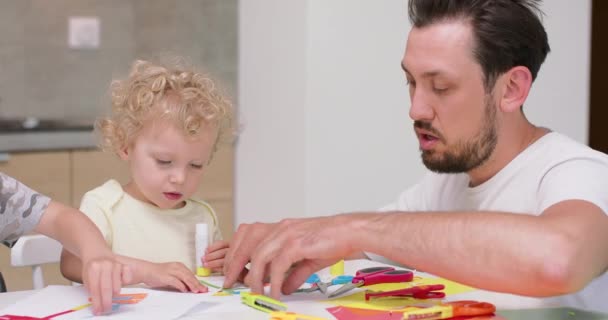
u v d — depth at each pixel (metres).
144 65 1.65
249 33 2.77
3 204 1.39
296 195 2.58
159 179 1.53
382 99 2.62
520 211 1.36
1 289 1.51
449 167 1.30
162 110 1.49
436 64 1.23
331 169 2.56
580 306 1.25
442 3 1.24
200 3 3.95
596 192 1.19
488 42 1.23
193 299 1.19
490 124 1.28
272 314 1.07
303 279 1.19
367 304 1.14
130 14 3.90
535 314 1.10
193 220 1.67
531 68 1.29
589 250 1.01
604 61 4.05
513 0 1.26
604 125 4.08
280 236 1.17
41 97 3.78
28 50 3.73
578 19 2.82
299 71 2.53
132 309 1.12
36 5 3.73
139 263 1.27
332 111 2.55
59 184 3.17
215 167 3.34
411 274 1.32
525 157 1.38
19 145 3.16
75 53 3.82
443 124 1.26
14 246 1.58
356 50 2.56
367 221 1.12
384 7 2.59
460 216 1.05
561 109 2.82
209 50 3.97
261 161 2.75
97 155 3.23
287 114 2.60
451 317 1.05
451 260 1.03
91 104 3.87
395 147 2.66
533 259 0.99
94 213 1.56
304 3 2.49
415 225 1.07
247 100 2.80
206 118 1.50
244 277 1.33
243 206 2.88
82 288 1.24
